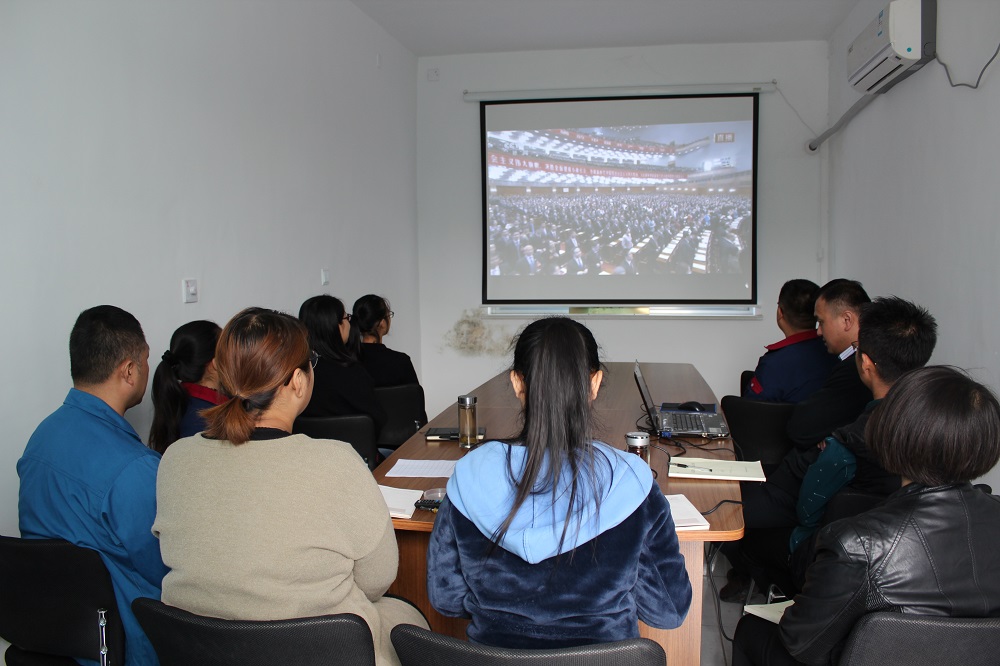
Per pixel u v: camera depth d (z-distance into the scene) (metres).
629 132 5.53
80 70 2.22
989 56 2.83
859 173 4.61
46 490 1.58
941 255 3.32
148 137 2.55
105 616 1.47
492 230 5.77
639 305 5.66
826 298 2.54
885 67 3.67
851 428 1.90
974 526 1.20
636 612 1.19
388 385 3.49
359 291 4.66
